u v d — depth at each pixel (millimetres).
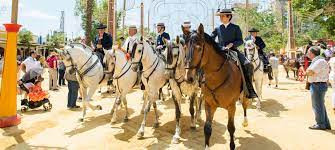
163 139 6867
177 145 6465
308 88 7602
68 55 8195
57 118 8984
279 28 45469
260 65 9328
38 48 47625
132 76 8180
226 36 6426
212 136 7016
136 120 8578
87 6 18094
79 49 8406
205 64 5281
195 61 5012
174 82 6926
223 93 5414
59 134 7406
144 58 7074
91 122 8469
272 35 48312
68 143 6777
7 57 8039
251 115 8875
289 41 26234
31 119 8836
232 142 5645
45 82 19938
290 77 21594
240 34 6391
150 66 7188
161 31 9844
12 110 8102
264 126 7734
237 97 5719
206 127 5484
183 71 6840
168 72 6949
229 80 5434
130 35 8219
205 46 5188
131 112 9664
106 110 10070
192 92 7234
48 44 48906
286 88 14523
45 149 6418
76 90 10469
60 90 15586
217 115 8922
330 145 6281
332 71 7773
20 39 45500
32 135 7336
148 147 6395
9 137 7148
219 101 5480
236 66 5926
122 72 8008
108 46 9797
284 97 11820
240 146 6348
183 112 9445
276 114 9016
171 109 9922
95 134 7340
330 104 10320
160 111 9672
